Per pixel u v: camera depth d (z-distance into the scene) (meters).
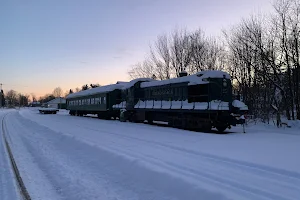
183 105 21.34
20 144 14.52
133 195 6.29
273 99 25.16
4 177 7.91
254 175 7.36
